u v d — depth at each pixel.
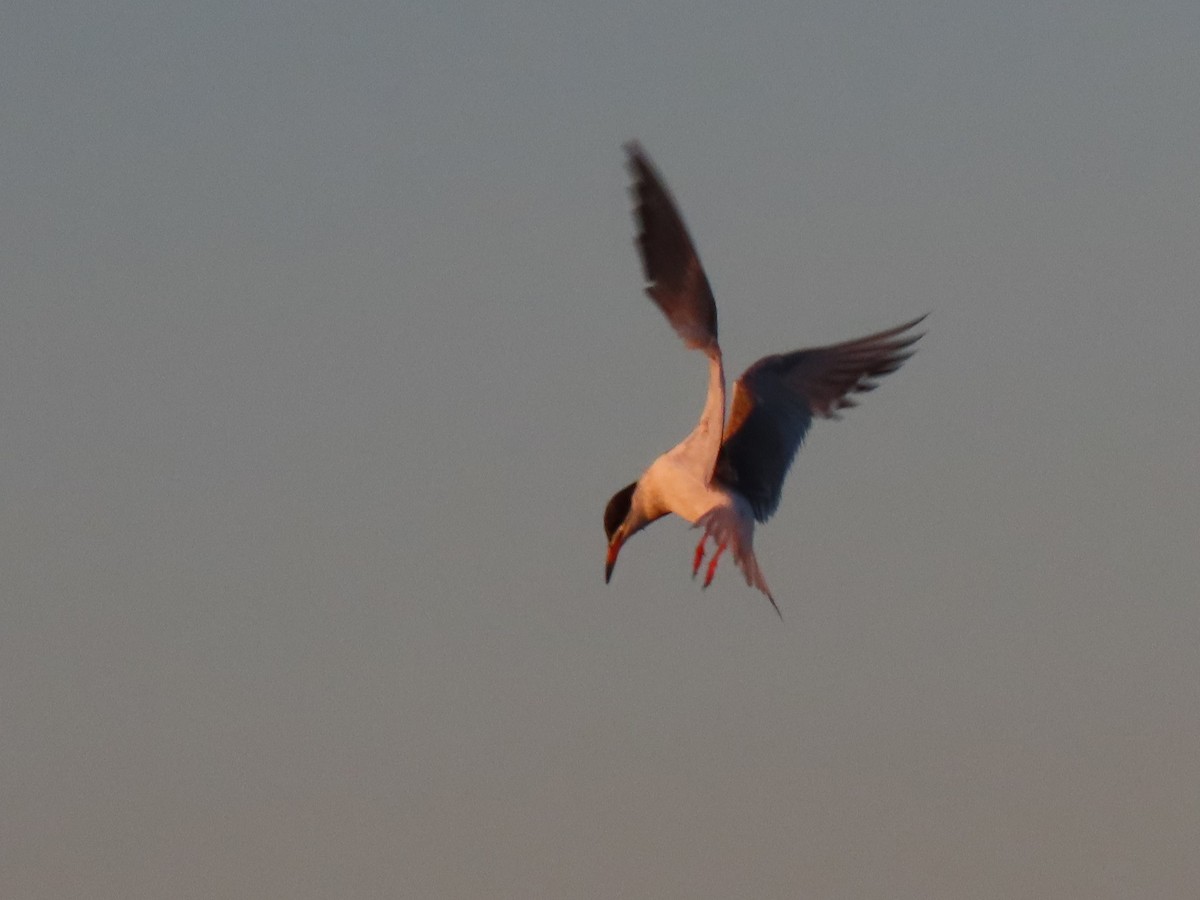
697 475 16.47
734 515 16.22
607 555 17.23
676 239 15.26
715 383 15.96
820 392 17.59
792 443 17.31
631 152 14.96
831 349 17.72
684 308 15.60
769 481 17.19
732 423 17.30
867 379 17.69
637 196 15.09
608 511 17.34
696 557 16.42
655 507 16.86
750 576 15.80
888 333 17.75
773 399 17.41
